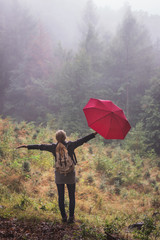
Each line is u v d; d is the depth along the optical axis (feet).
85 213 17.54
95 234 11.53
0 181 20.10
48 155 30.22
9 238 9.82
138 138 59.98
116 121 9.37
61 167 11.06
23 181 21.77
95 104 9.89
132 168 38.88
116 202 24.11
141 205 24.22
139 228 14.78
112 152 47.32
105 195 25.00
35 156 27.63
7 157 26.91
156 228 14.48
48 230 11.09
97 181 28.60
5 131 36.63
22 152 29.66
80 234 11.05
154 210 22.53
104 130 9.42
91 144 49.34
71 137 49.08
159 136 72.28
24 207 13.98
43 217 12.57
